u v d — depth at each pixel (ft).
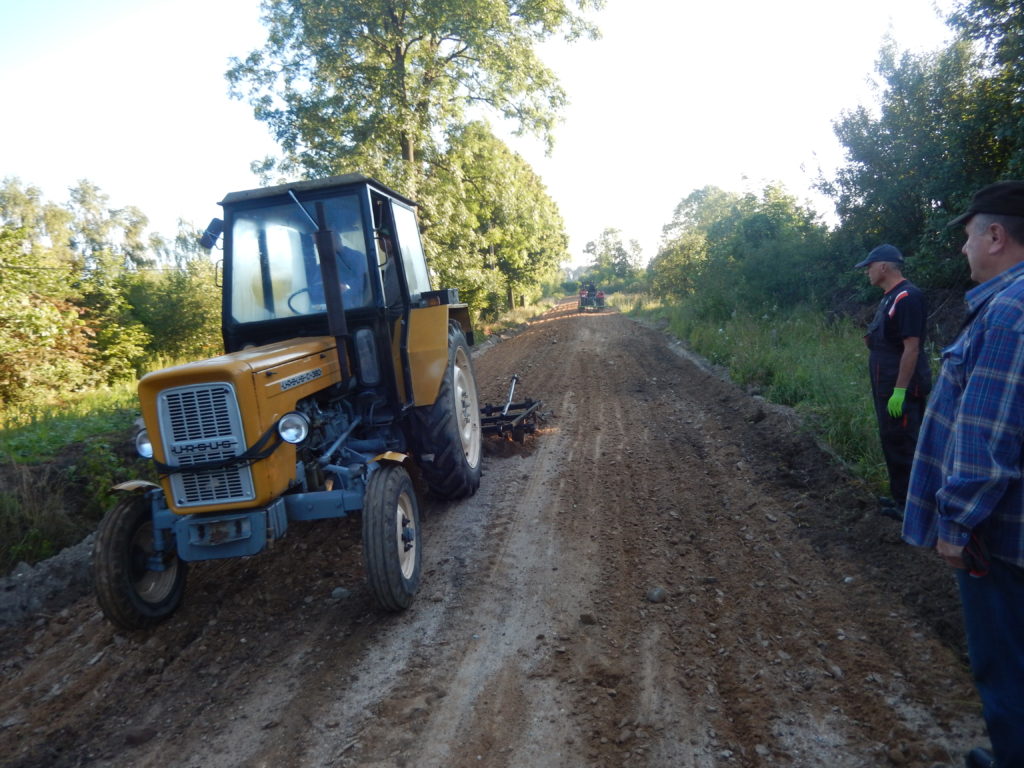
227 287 15.21
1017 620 6.18
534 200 85.97
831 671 9.57
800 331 37.99
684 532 15.08
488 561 14.37
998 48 28.94
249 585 14.08
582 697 9.56
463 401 18.76
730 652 10.36
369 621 12.27
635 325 74.28
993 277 6.44
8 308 30.71
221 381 10.98
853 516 14.32
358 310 14.88
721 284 55.67
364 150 51.57
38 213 134.41
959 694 8.77
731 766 8.05
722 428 23.72
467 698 9.75
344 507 12.05
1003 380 5.85
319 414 13.33
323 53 51.72
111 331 41.24
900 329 12.75
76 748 9.43
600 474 19.75
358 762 8.57
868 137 39.65
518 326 87.81
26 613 13.83
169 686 10.78
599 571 13.48
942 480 6.71
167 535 12.64
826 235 48.16
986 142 32.12
